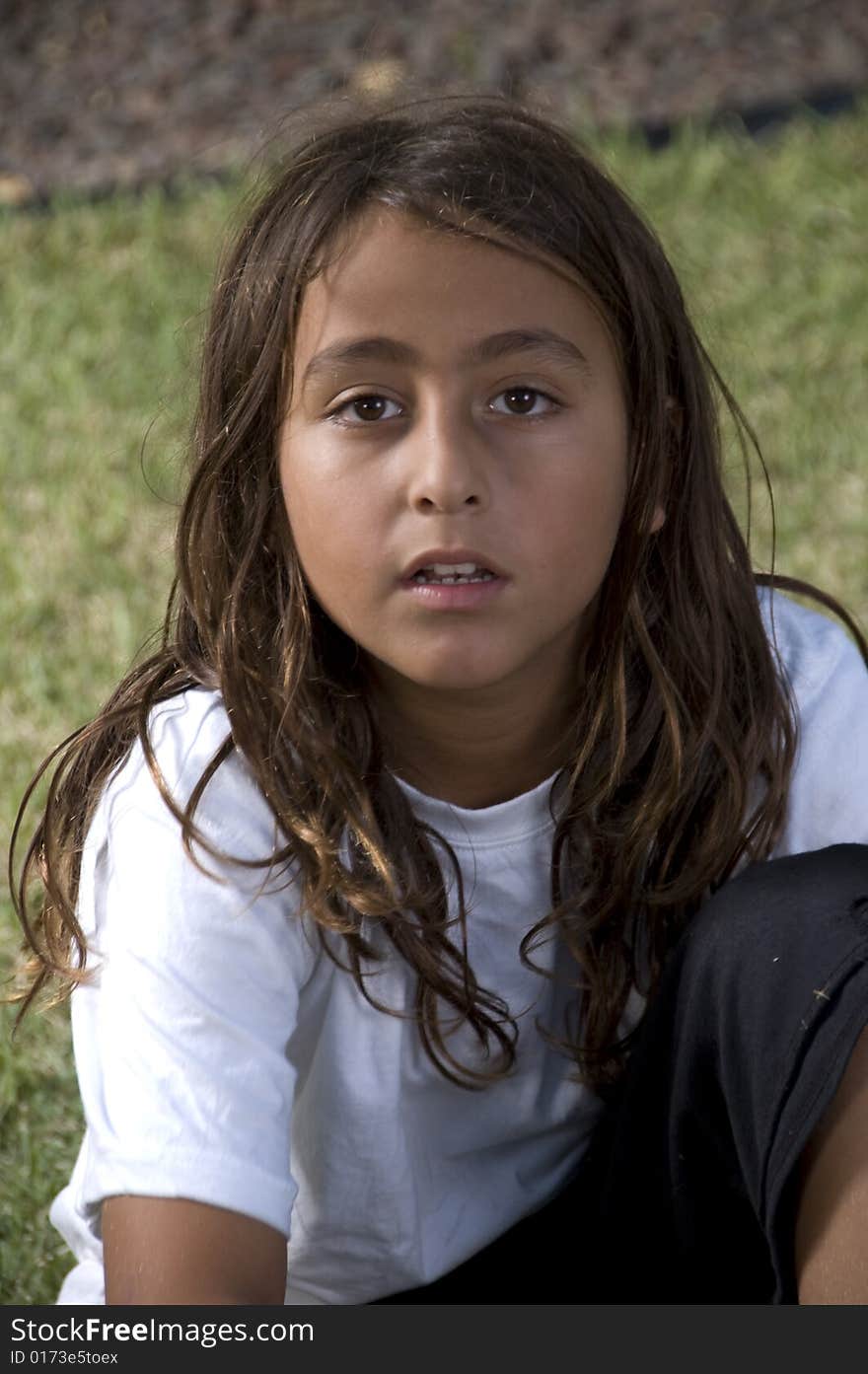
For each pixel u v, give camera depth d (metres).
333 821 2.85
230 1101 2.65
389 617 2.59
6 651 5.85
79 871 3.10
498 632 2.57
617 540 2.88
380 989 2.91
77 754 3.16
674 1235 2.95
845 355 7.40
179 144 10.12
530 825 2.97
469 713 2.83
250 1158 2.63
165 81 10.77
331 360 2.58
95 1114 2.71
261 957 2.77
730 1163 2.77
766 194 8.69
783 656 3.20
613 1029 3.06
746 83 10.05
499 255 2.56
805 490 6.52
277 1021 2.78
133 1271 2.56
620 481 2.73
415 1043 2.96
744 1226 2.87
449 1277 3.23
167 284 8.41
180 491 3.68
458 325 2.54
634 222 2.88
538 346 2.57
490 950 3.02
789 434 6.86
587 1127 3.24
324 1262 3.08
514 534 2.54
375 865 2.81
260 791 2.83
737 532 3.19
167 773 2.84
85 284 8.51
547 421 2.60
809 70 10.13
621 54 10.48
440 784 2.96
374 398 2.59
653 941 3.08
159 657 3.16
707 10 10.81
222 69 10.80
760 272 8.07
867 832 3.13
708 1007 2.65
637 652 3.00
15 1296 3.70
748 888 2.69
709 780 3.05
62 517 6.68
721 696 3.02
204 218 9.05
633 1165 2.95
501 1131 3.14
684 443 3.01
